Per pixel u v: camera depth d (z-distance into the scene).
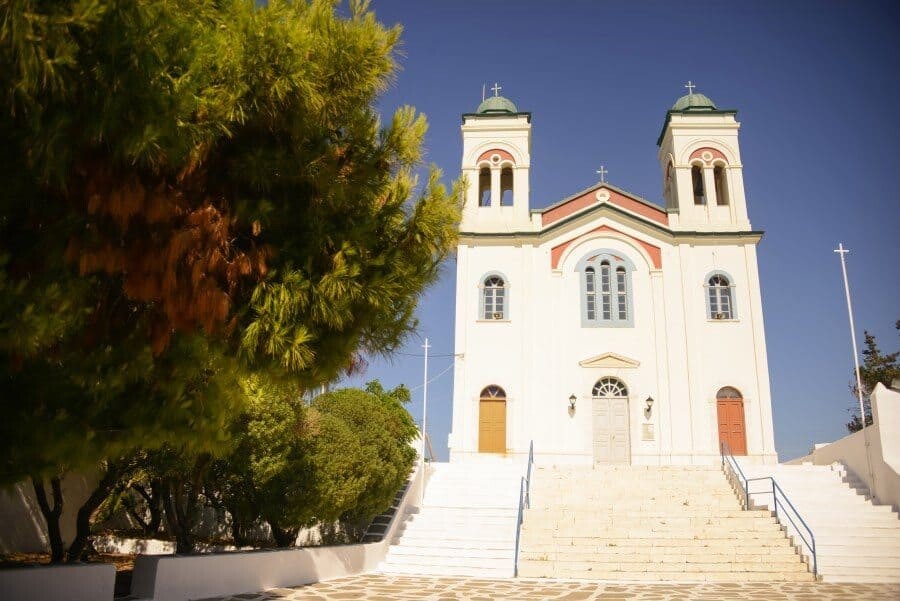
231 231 6.44
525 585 13.23
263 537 17.03
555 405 24.58
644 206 26.66
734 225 25.95
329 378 7.44
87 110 4.80
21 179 4.99
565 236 26.27
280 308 6.33
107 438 6.40
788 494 18.30
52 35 4.34
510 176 28.77
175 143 5.18
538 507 18.00
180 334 6.51
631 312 25.30
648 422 24.16
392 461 15.98
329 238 6.82
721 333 24.77
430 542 16.28
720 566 14.33
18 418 5.66
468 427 24.53
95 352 5.92
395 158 7.49
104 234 5.43
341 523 17.03
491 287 26.08
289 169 6.47
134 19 4.75
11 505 13.22
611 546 15.41
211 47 5.64
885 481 17.52
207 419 7.04
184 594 10.10
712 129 27.12
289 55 5.91
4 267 5.12
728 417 24.08
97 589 8.50
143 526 16.23
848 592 12.40
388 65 6.88
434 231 7.74
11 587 7.58
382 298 7.22
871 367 30.20
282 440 12.43
